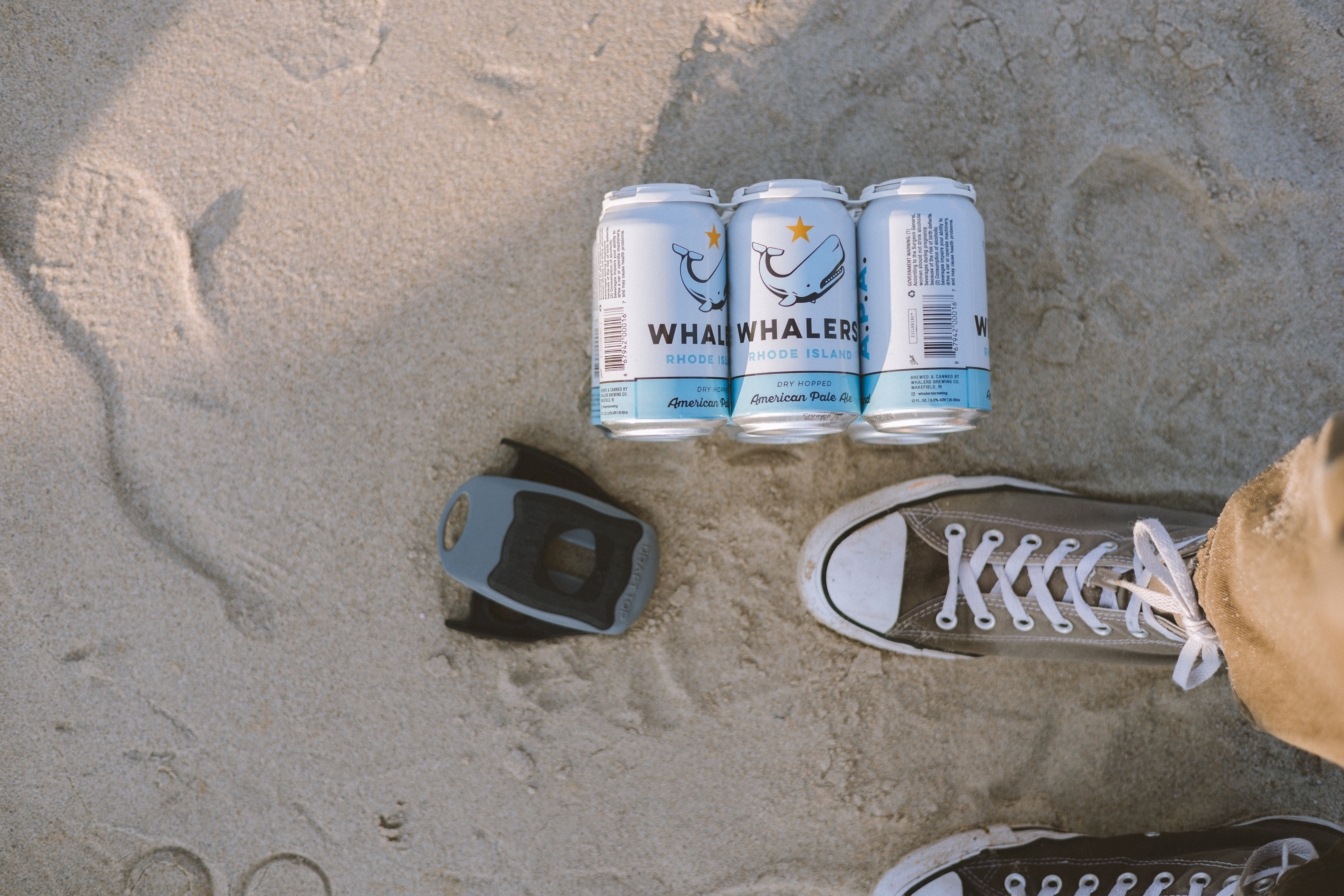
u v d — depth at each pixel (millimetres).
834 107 1568
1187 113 1581
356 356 1558
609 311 1229
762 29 1560
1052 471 1612
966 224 1237
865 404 1278
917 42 1568
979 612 1579
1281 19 1580
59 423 1544
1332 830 1578
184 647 1559
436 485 1566
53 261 1543
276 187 1548
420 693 1570
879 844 1598
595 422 1363
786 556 1593
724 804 1589
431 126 1549
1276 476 916
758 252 1214
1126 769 1626
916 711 1606
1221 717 1635
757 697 1592
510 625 1557
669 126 1554
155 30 1545
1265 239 1589
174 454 1553
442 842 1571
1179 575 1294
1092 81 1578
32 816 1561
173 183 1547
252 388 1553
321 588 1563
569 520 1501
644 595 1537
